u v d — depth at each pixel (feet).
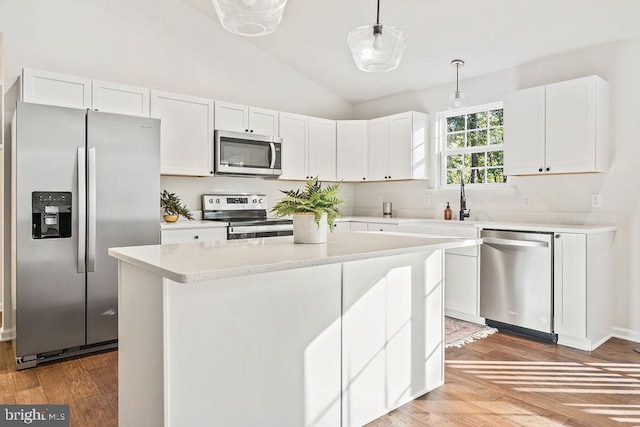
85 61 11.71
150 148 10.40
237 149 13.21
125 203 10.02
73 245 9.36
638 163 10.44
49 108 9.02
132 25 12.51
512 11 10.29
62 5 11.35
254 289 5.42
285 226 13.57
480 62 12.85
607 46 10.94
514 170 11.76
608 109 10.85
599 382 8.21
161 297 4.73
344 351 6.48
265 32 4.65
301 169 15.15
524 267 10.75
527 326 10.71
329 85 16.70
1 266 11.93
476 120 14.29
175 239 11.32
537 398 7.57
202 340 4.99
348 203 17.71
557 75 11.93
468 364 9.11
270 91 15.49
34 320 8.93
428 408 7.23
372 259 6.85
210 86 14.07
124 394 5.90
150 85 12.85
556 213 11.90
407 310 7.42
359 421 6.70
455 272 12.35
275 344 5.65
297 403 5.92
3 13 10.54
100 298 9.72
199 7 13.61
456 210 14.46
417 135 14.87
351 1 11.31
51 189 9.05
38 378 8.40
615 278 10.85
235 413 5.29
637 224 10.48
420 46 12.55
